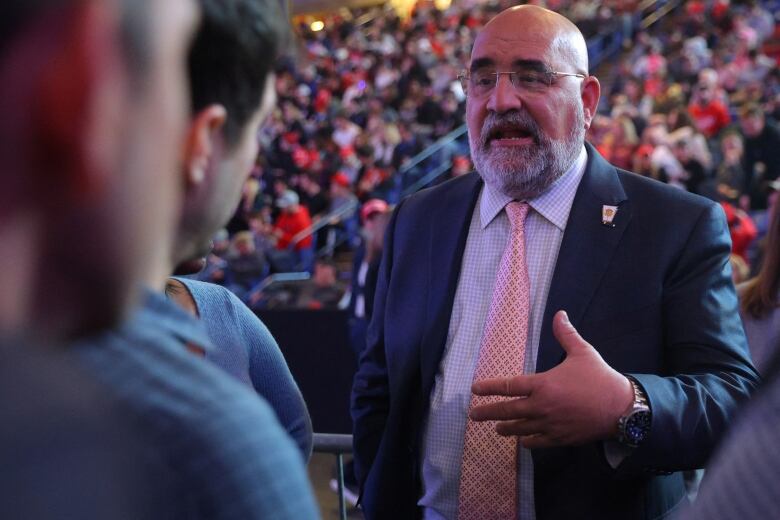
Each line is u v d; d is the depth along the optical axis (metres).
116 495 0.35
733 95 11.46
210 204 0.63
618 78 13.28
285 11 0.69
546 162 1.62
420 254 1.77
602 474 1.49
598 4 15.76
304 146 13.67
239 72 0.61
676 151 8.43
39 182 0.38
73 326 0.41
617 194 1.66
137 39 0.41
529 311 1.61
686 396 1.38
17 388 0.35
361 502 1.75
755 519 0.55
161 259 0.54
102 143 0.39
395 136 12.10
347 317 5.07
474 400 1.59
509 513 1.55
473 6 19.59
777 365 0.61
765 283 2.05
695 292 1.54
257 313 5.23
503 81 1.62
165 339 0.47
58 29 0.38
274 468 0.45
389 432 1.69
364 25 21.28
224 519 0.42
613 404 1.30
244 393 0.47
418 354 1.69
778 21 14.13
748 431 0.58
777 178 8.30
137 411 0.41
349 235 9.78
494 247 1.69
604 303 1.56
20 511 0.33
